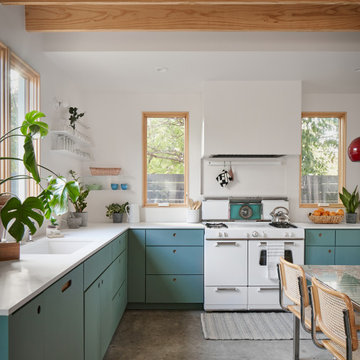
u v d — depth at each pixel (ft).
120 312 10.27
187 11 8.88
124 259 11.02
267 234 11.51
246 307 11.55
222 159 13.38
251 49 9.51
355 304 5.54
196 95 13.67
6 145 7.59
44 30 8.79
